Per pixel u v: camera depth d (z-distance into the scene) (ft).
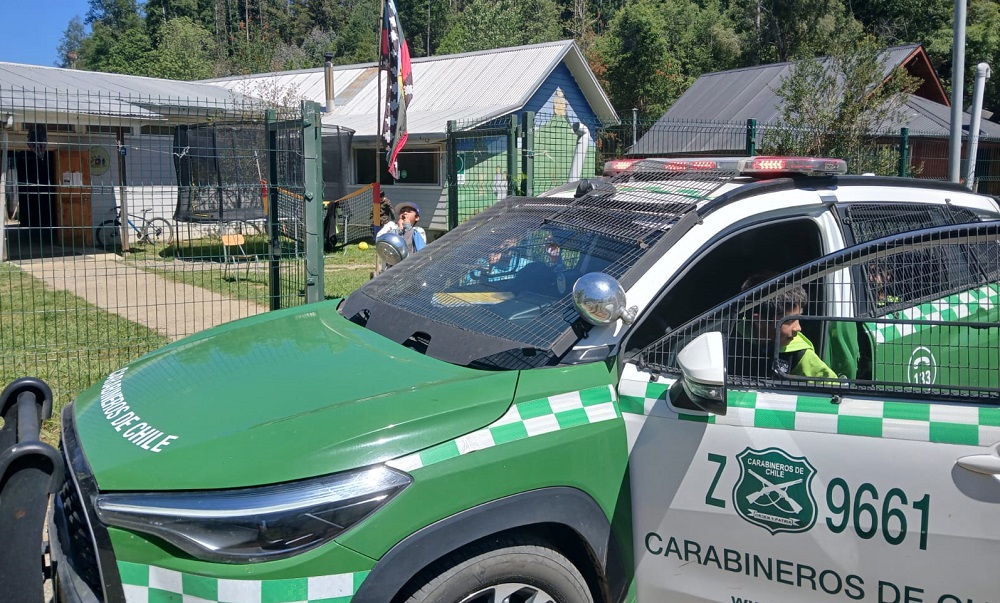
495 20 167.12
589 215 11.96
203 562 7.66
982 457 7.88
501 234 12.74
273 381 9.69
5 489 8.12
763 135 43.57
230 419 8.82
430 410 8.54
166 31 180.86
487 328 10.35
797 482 8.49
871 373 10.50
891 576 8.20
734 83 79.36
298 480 7.89
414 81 77.00
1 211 43.47
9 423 10.19
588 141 66.59
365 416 8.46
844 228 11.47
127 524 7.76
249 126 37.06
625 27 120.47
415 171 68.03
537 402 8.94
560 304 10.40
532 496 8.57
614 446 9.13
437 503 8.11
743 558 8.80
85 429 9.52
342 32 259.39
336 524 7.79
